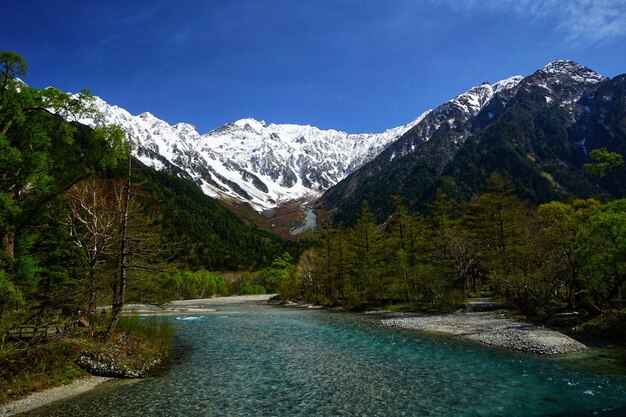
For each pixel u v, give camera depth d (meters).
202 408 13.71
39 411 13.45
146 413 13.26
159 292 24.80
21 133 17.61
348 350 23.98
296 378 17.58
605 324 25.58
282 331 33.34
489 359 20.28
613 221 27.14
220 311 57.22
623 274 28.56
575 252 29.66
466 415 12.66
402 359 20.97
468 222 58.44
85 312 22.16
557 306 33.44
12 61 16.25
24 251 18.56
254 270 148.25
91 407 13.83
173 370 19.20
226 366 20.03
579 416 12.40
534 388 15.26
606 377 16.53
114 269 22.77
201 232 148.75
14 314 15.38
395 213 67.81
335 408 13.58
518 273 34.62
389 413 13.00
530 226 54.81
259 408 13.70
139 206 24.98
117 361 18.50
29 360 16.73
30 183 17.06
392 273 55.41
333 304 62.56
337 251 67.31
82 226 25.84
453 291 46.12
